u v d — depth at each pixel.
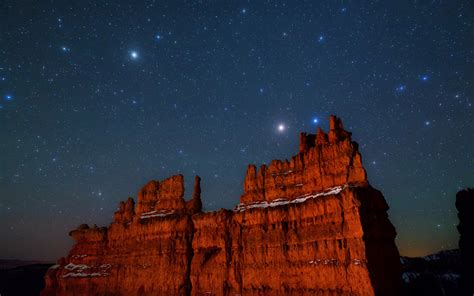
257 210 50.00
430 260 70.31
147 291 57.06
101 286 63.31
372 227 40.38
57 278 69.31
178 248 56.88
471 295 50.19
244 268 48.50
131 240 64.06
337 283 39.78
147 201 66.75
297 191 49.81
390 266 40.56
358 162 44.84
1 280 99.44
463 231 55.06
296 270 43.78
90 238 70.19
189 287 53.91
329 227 42.25
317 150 49.25
